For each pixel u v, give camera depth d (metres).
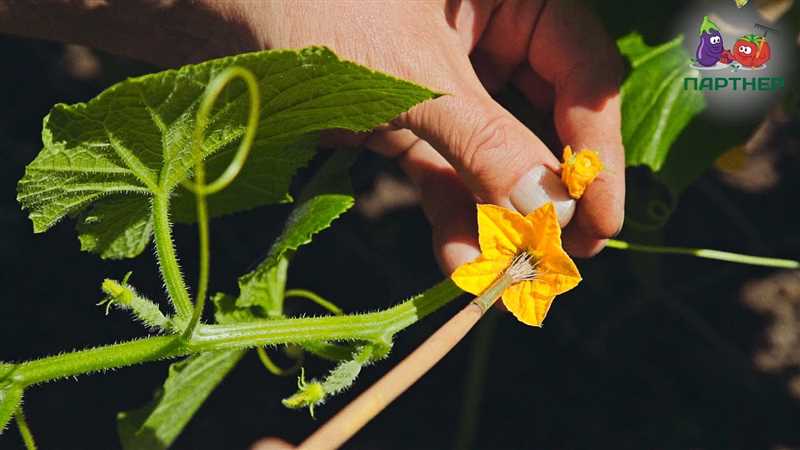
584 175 0.53
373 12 0.56
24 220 0.94
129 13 0.62
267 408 0.84
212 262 0.91
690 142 0.66
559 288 0.50
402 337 0.86
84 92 1.00
